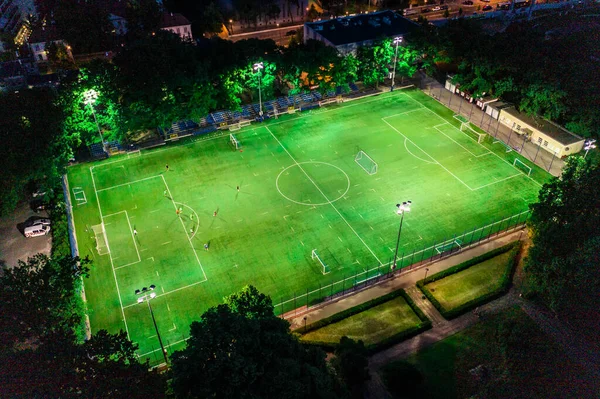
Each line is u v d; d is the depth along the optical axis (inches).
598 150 4077.3
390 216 3523.6
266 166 4072.3
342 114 4808.1
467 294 2920.8
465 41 4785.9
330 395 1769.2
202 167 4079.7
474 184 3828.7
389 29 5497.1
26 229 3395.7
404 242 3302.2
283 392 1674.5
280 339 1847.9
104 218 3540.8
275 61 4564.5
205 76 4212.6
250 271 3102.9
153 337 2694.4
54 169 3627.0
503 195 3708.2
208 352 1731.1
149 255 3221.0
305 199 3700.8
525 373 2367.1
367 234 3371.1
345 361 2204.7
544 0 7775.6
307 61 4608.8
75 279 2276.1
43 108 3762.3
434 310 2817.4
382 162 4101.9
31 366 1723.7
